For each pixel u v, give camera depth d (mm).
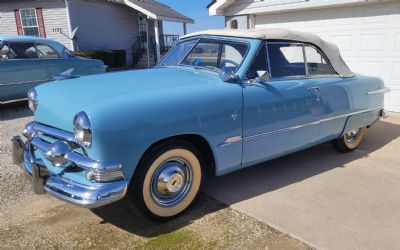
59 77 3869
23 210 3523
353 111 4945
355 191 3982
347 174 4488
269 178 4336
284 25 9539
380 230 3186
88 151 2768
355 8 8180
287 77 4117
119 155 2783
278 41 4035
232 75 3564
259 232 3131
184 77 3709
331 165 4809
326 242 2994
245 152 3688
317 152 5375
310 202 3705
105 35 19688
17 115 8281
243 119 3562
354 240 3027
